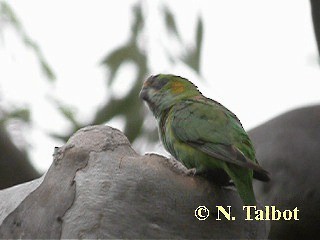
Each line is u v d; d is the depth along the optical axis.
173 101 10.51
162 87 10.68
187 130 10.01
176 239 8.91
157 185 8.98
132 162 9.07
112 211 8.74
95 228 8.66
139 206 8.84
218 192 9.32
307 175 13.55
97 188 8.88
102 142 9.24
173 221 8.94
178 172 9.22
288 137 14.00
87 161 9.12
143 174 8.98
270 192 13.70
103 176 8.95
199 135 9.88
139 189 8.90
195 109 10.16
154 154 9.27
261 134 14.36
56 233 8.84
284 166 13.73
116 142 9.29
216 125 9.91
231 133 9.84
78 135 9.38
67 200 8.92
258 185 13.83
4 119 14.34
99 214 8.71
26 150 14.90
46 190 9.20
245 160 9.28
